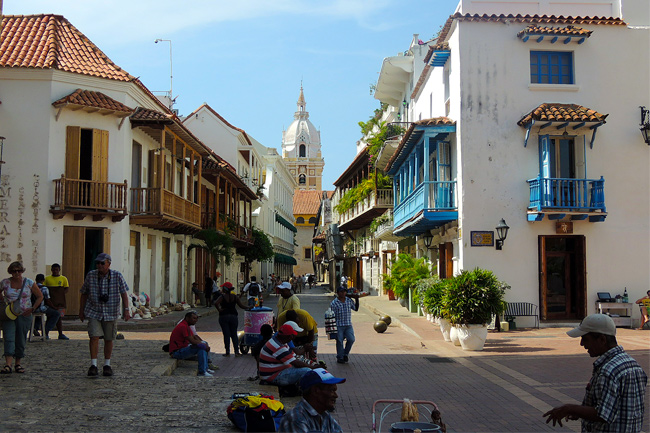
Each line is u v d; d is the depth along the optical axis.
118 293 10.78
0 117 21.50
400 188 30.25
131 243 24.48
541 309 21.34
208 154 30.22
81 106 21.75
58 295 16.27
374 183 35.16
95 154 22.44
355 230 51.38
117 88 23.28
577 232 21.55
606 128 21.97
